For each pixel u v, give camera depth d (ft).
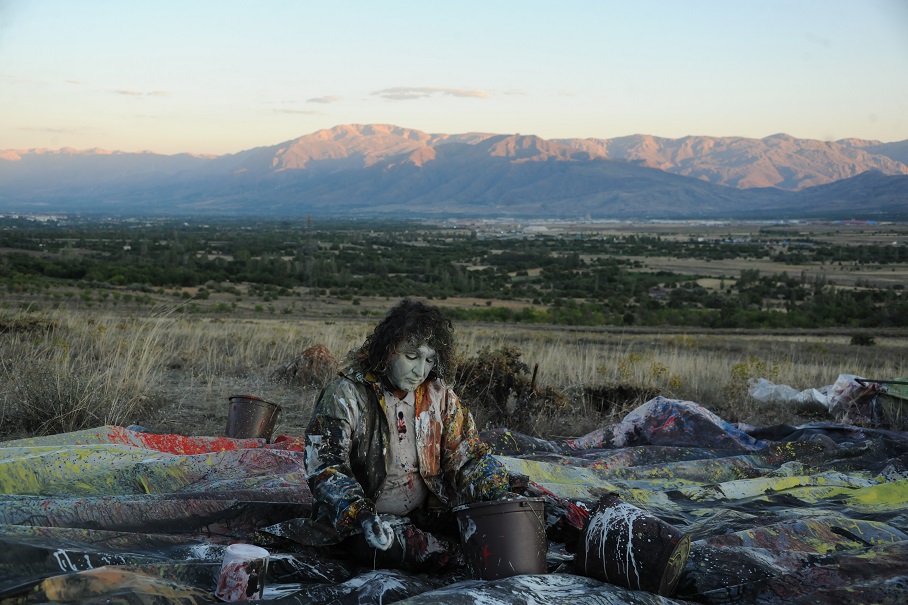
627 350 74.13
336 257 395.96
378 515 10.98
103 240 460.14
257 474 14.64
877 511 15.25
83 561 9.57
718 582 11.05
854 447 21.26
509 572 10.35
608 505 11.08
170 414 26.32
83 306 95.04
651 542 10.36
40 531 10.22
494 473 11.51
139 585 8.71
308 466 11.21
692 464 19.40
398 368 11.16
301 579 10.81
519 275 355.56
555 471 17.60
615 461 20.18
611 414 30.66
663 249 556.51
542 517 10.75
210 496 12.57
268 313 131.95
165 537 11.11
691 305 232.94
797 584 11.04
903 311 174.19
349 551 11.65
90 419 23.00
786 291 270.87
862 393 31.53
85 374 25.82
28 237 435.94
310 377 34.22
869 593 10.58
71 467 14.07
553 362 43.55
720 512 14.83
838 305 205.87
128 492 13.73
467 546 10.57
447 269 333.83
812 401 33.60
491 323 132.26
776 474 19.29
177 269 222.28
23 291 123.54
